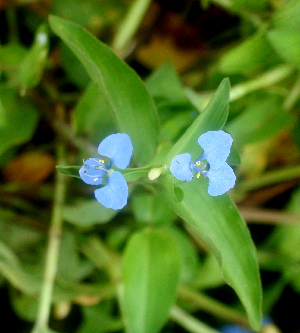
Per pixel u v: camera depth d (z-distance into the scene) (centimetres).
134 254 15
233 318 17
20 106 17
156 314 15
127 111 13
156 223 16
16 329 18
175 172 10
